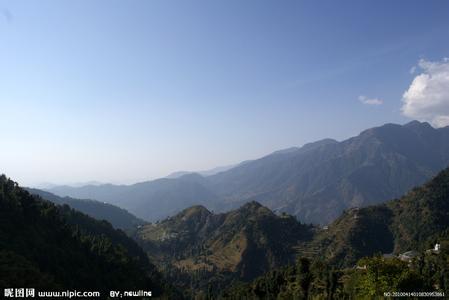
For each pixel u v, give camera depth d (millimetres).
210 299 196750
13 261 123562
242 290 171750
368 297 111625
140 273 196000
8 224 153750
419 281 113125
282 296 145375
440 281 142250
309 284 146750
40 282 117375
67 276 144375
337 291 134875
